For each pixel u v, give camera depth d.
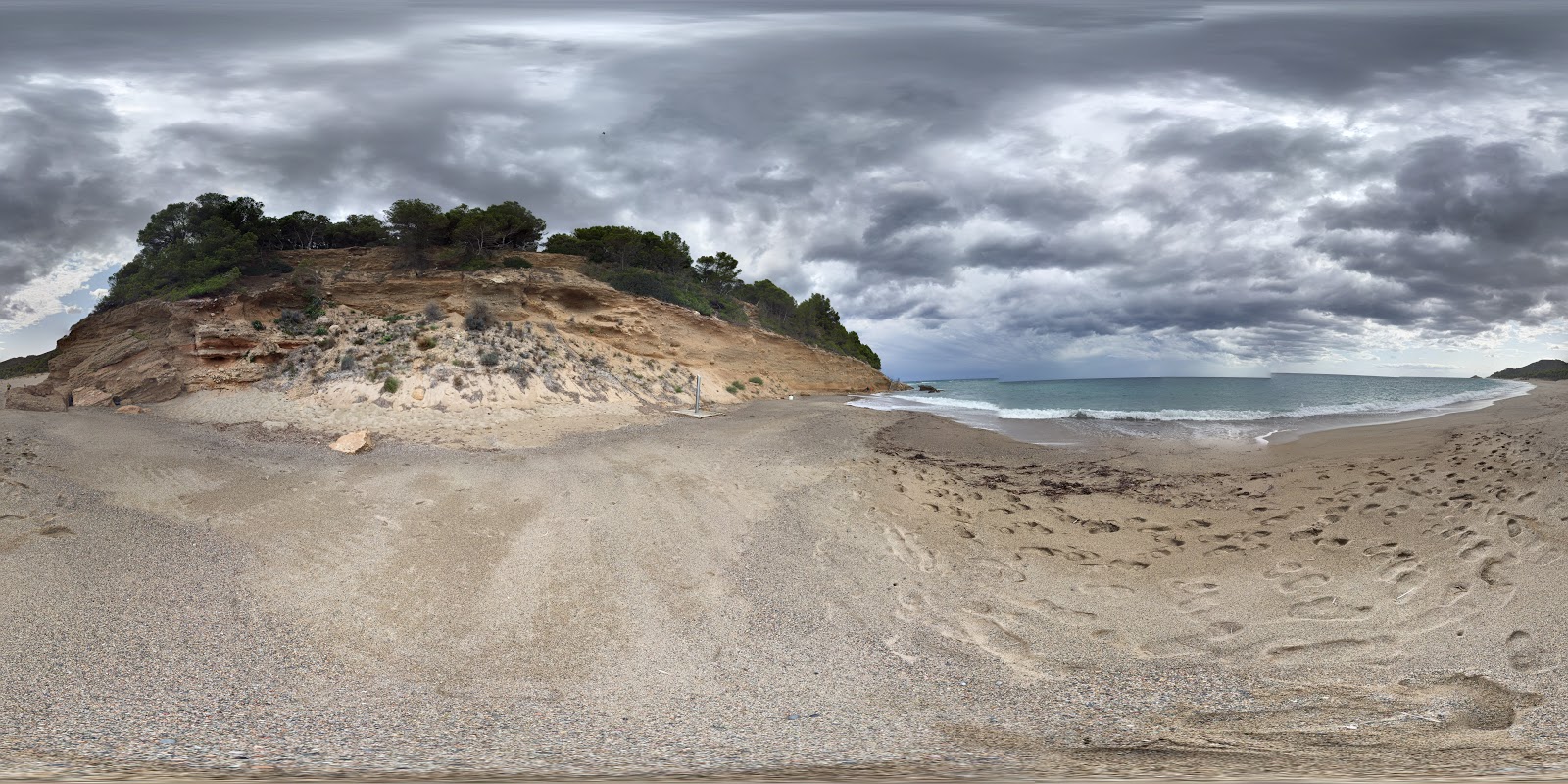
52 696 8.12
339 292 34.31
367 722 7.69
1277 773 5.67
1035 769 5.88
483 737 7.25
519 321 35.06
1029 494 17.70
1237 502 16.53
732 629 10.77
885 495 17.16
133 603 10.91
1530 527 12.64
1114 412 30.84
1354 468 18.27
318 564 12.84
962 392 52.53
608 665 9.62
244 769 5.95
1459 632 9.66
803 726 7.67
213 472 18.06
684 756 6.61
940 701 8.51
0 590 10.88
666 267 55.28
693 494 17.08
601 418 28.09
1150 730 7.42
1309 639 9.97
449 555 13.28
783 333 53.41
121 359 29.39
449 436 23.98
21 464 17.00
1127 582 12.41
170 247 35.44
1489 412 25.94
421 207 39.38
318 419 25.81
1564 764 5.87
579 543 13.92
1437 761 6.08
